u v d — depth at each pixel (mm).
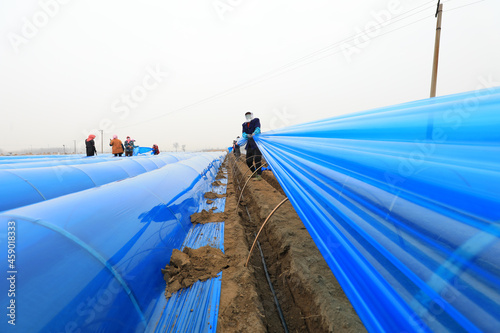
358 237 1197
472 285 689
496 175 766
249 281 2176
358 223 1233
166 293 1926
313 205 1954
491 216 720
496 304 628
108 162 6055
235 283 2137
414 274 837
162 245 2355
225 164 19156
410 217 944
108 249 1572
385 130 1400
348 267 1217
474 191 790
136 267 1746
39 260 1154
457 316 684
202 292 1984
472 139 879
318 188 1969
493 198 736
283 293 2449
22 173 3279
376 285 979
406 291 843
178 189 3883
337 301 1934
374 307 960
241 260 2545
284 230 3422
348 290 1166
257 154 8609
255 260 2971
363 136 1687
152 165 8156
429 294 770
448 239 788
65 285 1158
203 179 6320
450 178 875
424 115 1123
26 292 1003
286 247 2996
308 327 1947
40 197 3150
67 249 1329
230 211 4406
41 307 1010
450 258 760
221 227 3510
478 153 838
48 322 994
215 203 5031
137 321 1475
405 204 996
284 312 2215
